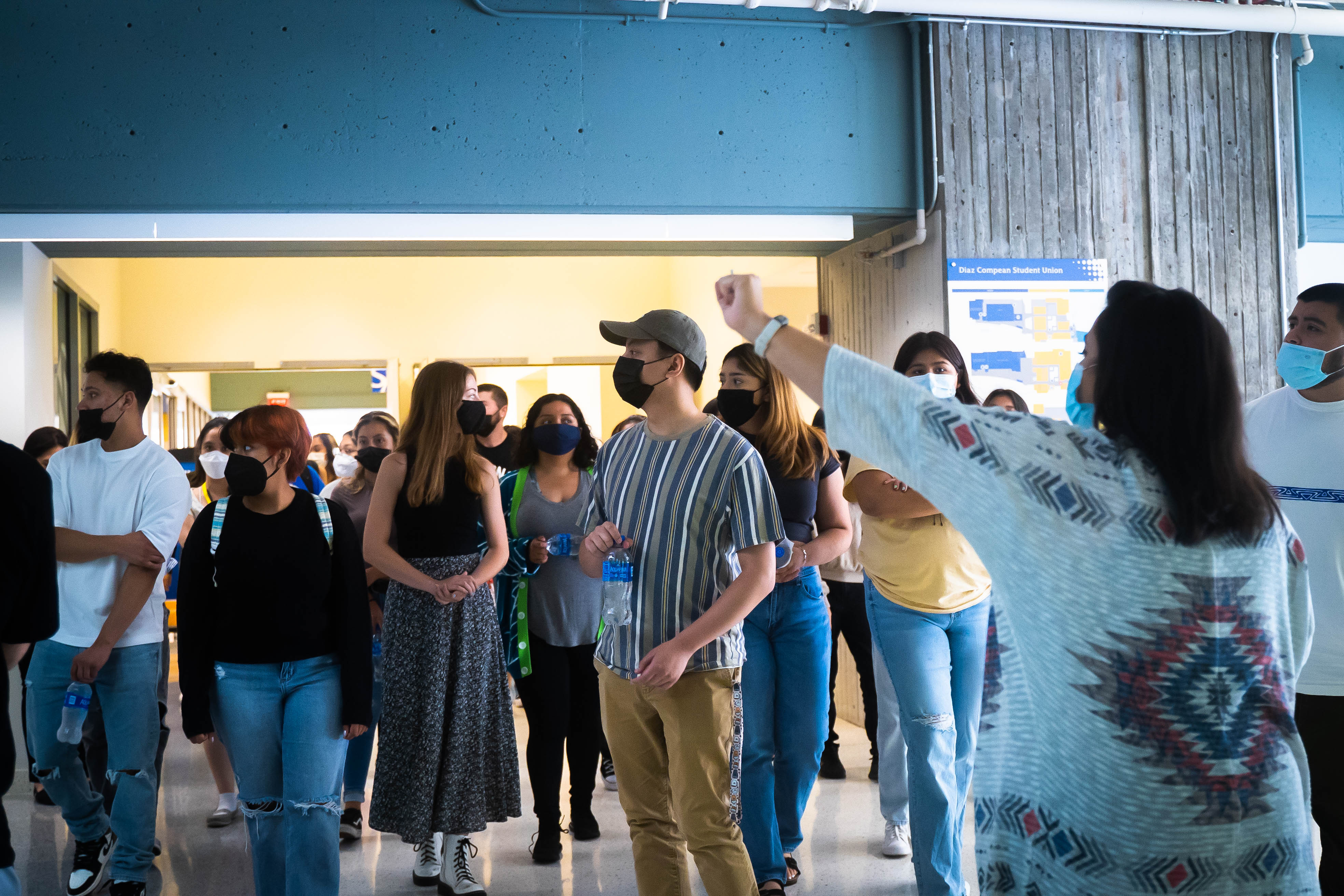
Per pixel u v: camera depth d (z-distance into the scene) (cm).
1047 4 478
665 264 1042
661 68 472
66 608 308
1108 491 131
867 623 440
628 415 1059
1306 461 232
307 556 261
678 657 215
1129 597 129
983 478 135
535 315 1017
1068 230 502
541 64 462
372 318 990
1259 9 496
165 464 318
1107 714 130
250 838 266
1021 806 140
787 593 301
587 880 328
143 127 438
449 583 307
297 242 471
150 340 955
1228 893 129
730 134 477
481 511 321
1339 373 227
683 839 239
